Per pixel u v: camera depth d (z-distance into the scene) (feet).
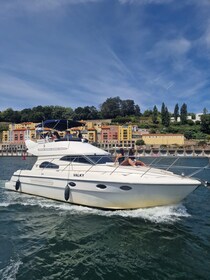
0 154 329.31
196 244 23.93
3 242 24.43
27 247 23.39
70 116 518.78
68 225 28.58
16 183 43.65
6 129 465.88
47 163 40.40
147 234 26.09
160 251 22.59
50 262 20.75
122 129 364.79
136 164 38.65
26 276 18.71
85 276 18.81
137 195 30.86
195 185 29.35
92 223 29.01
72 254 22.09
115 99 583.17
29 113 521.65
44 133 46.34
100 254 22.12
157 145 351.67
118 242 24.36
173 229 27.35
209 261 20.88
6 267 19.88
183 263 20.56
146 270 19.61
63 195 36.45
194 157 260.01
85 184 33.73
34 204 36.68
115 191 31.53
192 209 35.32
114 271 19.47
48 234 26.35
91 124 393.91
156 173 33.12
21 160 207.62
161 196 30.53
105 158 38.22
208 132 437.17
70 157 38.22
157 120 524.11
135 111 587.68
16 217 31.60
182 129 453.17
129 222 29.04
